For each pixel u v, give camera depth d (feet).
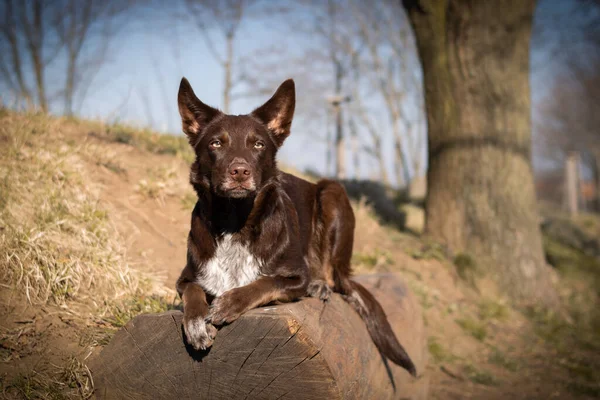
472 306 23.99
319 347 8.50
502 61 26.30
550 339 23.38
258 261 10.75
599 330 25.77
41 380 10.53
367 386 10.74
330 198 14.32
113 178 18.42
